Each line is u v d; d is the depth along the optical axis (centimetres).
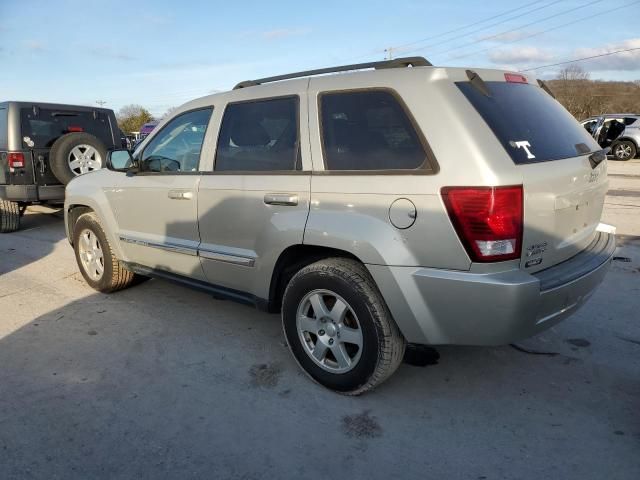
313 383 346
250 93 373
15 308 489
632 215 891
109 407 320
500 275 268
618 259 613
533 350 388
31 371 365
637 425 297
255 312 471
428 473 261
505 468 263
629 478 255
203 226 394
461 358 377
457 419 304
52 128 852
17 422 304
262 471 263
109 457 274
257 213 351
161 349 398
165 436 291
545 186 281
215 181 379
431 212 274
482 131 275
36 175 816
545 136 307
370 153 303
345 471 263
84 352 395
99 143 834
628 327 425
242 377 355
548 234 289
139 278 541
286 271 357
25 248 743
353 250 300
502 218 263
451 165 271
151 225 443
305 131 333
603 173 349
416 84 293
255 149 362
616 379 347
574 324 431
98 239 509
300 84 345
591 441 283
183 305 490
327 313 325
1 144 817
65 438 289
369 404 321
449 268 275
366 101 311
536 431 293
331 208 312
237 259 370
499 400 324
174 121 429
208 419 307
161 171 432
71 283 566
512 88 322
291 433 293
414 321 289
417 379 349
